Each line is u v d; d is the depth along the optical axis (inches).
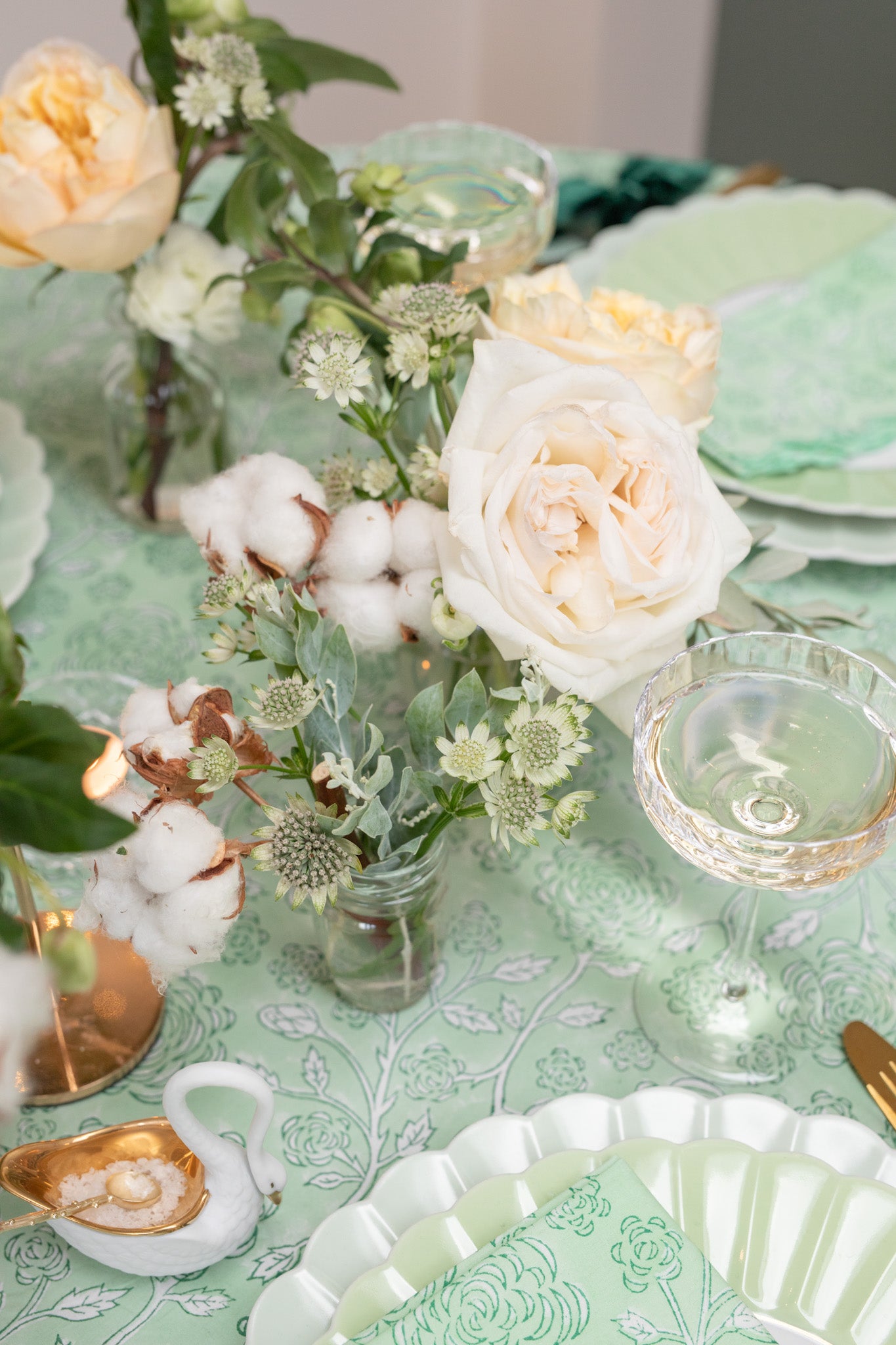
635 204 49.3
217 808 36.1
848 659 32.7
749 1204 30.2
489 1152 31.1
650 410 31.3
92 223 36.8
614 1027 34.1
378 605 31.2
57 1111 32.9
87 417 45.0
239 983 34.6
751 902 33.5
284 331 46.9
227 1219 30.4
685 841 30.7
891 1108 32.7
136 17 38.0
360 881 31.4
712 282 46.8
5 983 27.5
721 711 33.2
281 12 83.7
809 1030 34.1
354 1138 32.7
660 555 31.5
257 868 29.6
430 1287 28.9
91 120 37.0
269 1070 33.5
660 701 32.4
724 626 35.0
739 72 109.9
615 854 36.8
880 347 45.3
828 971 34.9
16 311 48.1
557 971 34.9
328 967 34.5
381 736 29.1
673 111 103.1
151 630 40.1
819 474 41.5
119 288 41.0
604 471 31.5
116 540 42.3
